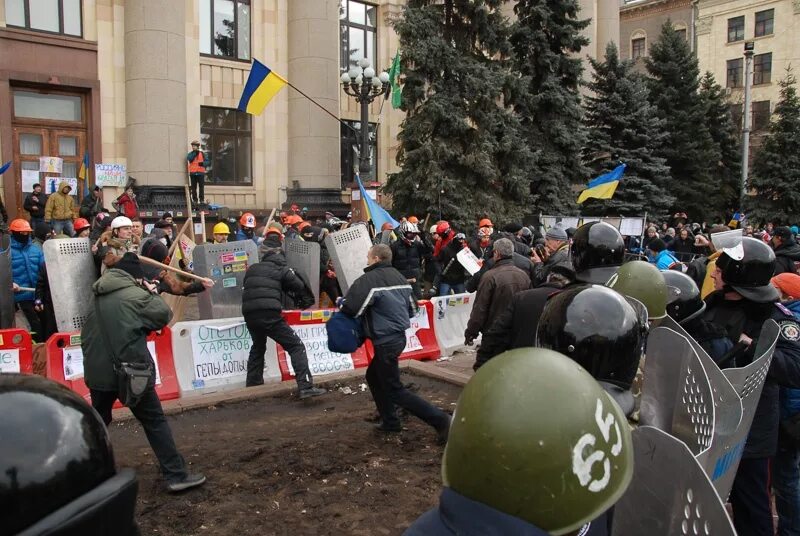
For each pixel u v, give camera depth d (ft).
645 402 7.04
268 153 69.05
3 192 53.78
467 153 58.39
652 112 86.99
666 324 8.87
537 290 13.80
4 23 53.42
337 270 31.32
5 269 25.49
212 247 28.17
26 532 2.88
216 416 20.72
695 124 102.01
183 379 23.57
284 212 62.44
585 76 97.71
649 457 4.88
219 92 66.18
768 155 103.04
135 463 16.34
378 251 17.85
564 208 68.59
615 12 103.96
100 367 13.79
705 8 171.32
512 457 3.50
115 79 58.44
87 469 3.17
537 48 67.97
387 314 17.43
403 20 56.65
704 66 173.37
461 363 30.19
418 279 38.47
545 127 68.54
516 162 62.28
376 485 15.01
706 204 101.65
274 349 26.27
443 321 32.48
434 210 56.13
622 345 6.15
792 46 158.71
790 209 102.42
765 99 163.63
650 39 181.06
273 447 17.52
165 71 57.06
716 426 6.51
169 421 20.12
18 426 2.99
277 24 69.21
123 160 58.95
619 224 59.82
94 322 13.88
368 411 21.30
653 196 83.66
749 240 11.50
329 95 68.85
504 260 19.57
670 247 60.85
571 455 3.51
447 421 17.47
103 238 24.17
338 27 70.23
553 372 3.69
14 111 54.54
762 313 11.46
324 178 68.80
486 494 3.60
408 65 57.47
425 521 3.94
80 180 57.11
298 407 21.80
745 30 165.99
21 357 21.06
